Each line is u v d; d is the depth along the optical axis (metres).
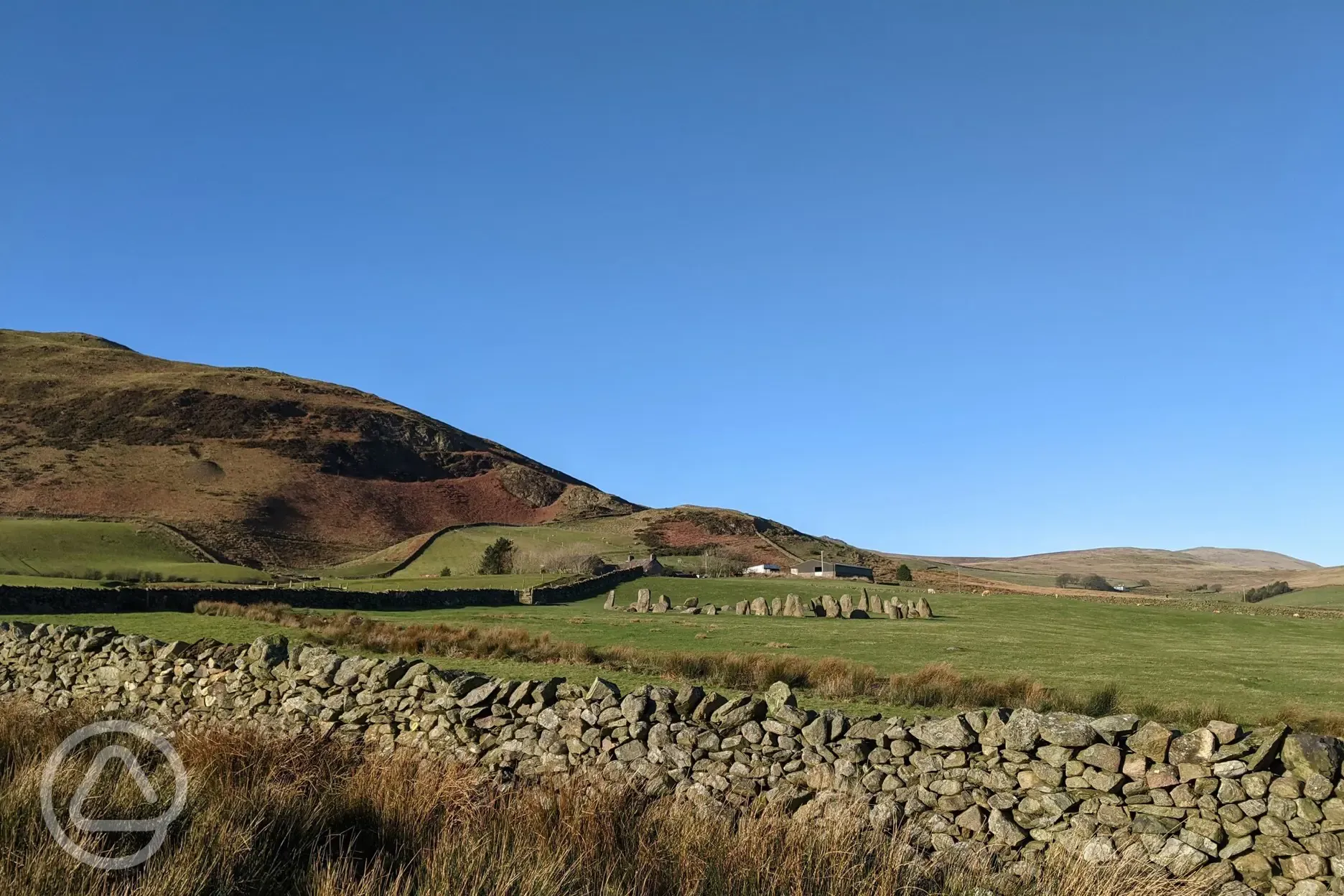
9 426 173.25
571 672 21.61
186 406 195.38
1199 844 8.23
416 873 6.37
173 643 15.70
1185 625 53.84
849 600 59.12
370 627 31.36
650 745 10.60
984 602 68.31
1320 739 8.17
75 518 132.25
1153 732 8.77
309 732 11.22
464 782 8.29
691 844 6.96
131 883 5.97
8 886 5.68
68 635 17.59
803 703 18.02
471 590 59.19
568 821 7.35
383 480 194.12
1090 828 8.64
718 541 171.75
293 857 6.61
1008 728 9.34
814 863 6.91
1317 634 50.38
